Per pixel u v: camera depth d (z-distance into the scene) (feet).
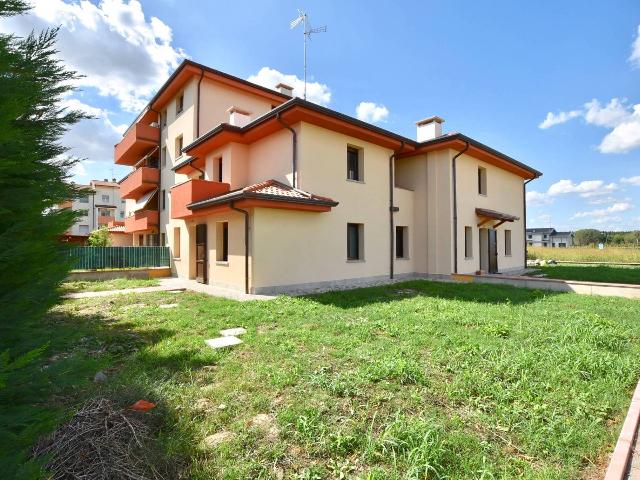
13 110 6.49
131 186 70.33
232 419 10.00
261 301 28.50
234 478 7.38
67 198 10.06
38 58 10.18
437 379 12.93
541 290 37.27
